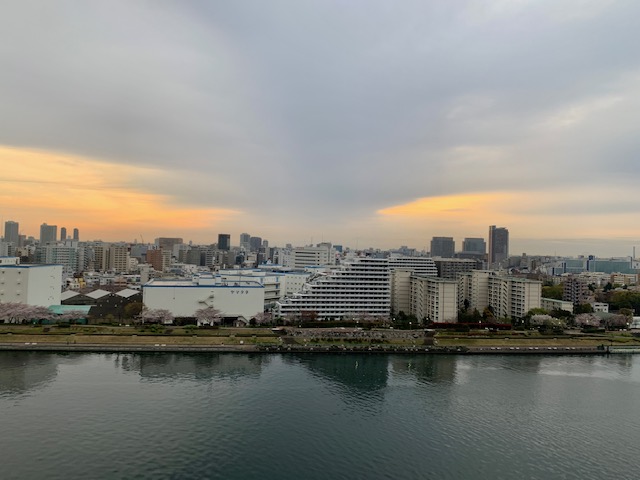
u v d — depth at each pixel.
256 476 100.88
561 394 159.00
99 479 97.44
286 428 125.00
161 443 113.88
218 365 180.25
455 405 146.12
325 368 181.88
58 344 195.00
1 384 151.62
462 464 109.31
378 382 166.62
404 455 112.56
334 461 108.62
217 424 125.88
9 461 103.31
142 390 148.88
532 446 119.62
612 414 142.12
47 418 125.62
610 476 106.00
